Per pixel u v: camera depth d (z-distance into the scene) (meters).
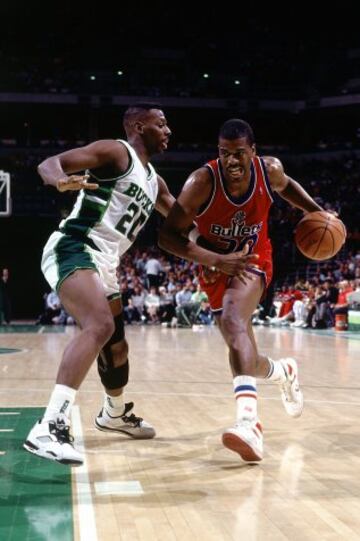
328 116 29.03
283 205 23.47
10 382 6.56
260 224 3.69
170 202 3.88
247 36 29.98
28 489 2.93
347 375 7.20
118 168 3.35
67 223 3.40
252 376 3.41
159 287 18.81
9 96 27.33
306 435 4.06
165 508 2.66
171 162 28.34
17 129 30.78
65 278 3.22
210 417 4.70
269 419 4.58
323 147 28.52
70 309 3.20
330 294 15.84
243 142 3.38
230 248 3.74
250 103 28.28
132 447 3.78
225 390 6.03
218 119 29.52
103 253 3.39
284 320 17.25
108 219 3.39
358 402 5.33
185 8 29.69
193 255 3.50
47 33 29.17
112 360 3.84
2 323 18.94
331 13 29.31
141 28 29.45
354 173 26.06
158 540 2.29
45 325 18.36
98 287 3.20
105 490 2.92
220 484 3.01
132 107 3.57
